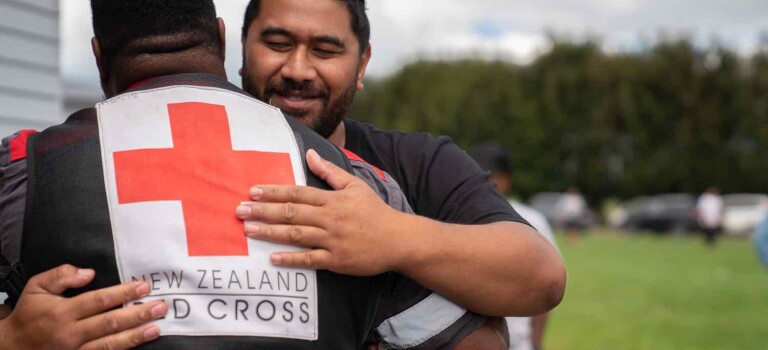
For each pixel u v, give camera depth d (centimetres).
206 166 129
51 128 133
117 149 129
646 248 1955
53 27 402
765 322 879
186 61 141
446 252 141
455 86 3716
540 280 151
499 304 148
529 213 360
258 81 173
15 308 126
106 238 124
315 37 169
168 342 120
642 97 3384
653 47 3453
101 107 134
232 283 123
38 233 126
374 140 189
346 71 174
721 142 3344
